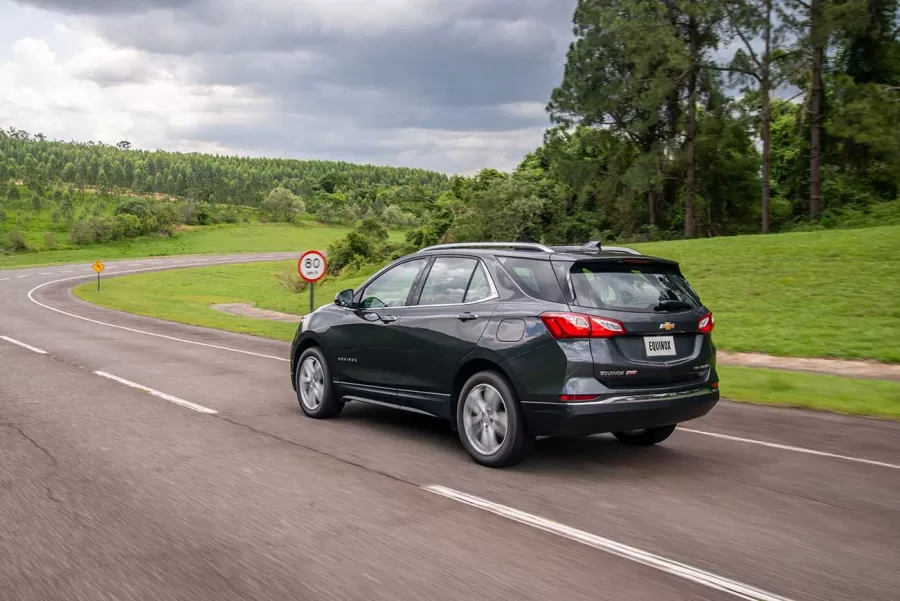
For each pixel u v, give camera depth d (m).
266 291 61.41
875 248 26.08
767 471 5.95
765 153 51.06
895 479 5.73
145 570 3.81
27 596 3.51
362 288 7.51
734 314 20.42
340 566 3.87
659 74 51.97
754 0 49.50
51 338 17.61
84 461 6.01
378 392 7.06
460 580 3.70
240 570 3.81
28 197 175.50
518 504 4.97
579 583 3.68
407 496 5.12
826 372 12.98
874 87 44.00
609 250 6.57
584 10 57.19
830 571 3.86
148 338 18.11
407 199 194.12
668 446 6.86
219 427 7.41
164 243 130.75
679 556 4.05
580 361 5.52
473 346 6.04
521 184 66.31
